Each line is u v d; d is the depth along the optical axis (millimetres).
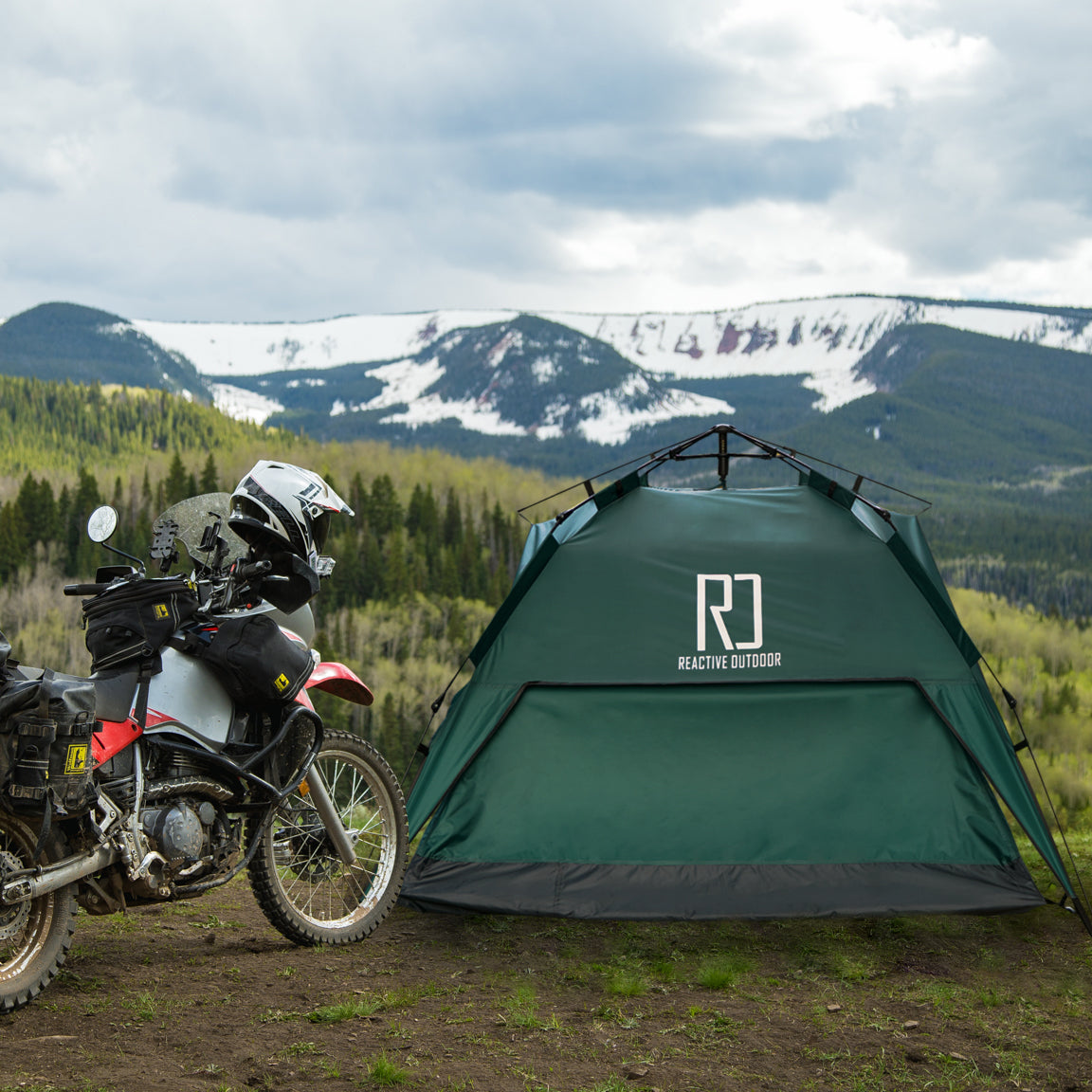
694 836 5340
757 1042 3662
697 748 5570
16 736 3600
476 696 5789
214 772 4402
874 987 4293
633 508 6113
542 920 5246
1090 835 7906
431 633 144000
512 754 5660
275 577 4508
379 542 169500
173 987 4094
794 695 5645
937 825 5340
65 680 3773
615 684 5711
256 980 4223
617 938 4969
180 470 187875
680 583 5859
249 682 4414
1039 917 5352
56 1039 3463
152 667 4277
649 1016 3910
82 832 3871
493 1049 3547
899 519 6051
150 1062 3314
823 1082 3332
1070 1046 3650
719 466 6781
